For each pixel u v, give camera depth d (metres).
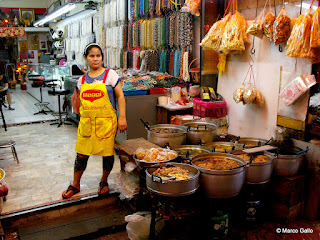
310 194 3.01
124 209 3.29
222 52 3.81
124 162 3.28
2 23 13.30
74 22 10.40
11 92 11.88
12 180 3.68
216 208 2.54
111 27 7.64
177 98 4.52
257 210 2.82
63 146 5.11
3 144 4.14
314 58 2.81
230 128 4.12
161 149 2.89
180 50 5.09
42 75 9.44
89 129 2.97
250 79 3.71
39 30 13.80
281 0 3.27
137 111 4.43
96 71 2.98
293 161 2.86
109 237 2.81
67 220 3.06
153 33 5.70
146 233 2.58
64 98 6.76
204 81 4.25
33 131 6.15
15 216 2.88
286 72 3.27
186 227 2.70
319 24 2.65
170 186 2.16
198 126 3.37
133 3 6.36
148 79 4.96
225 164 2.54
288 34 3.07
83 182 3.62
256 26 3.22
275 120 3.46
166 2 5.11
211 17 4.12
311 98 3.13
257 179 2.65
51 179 3.72
